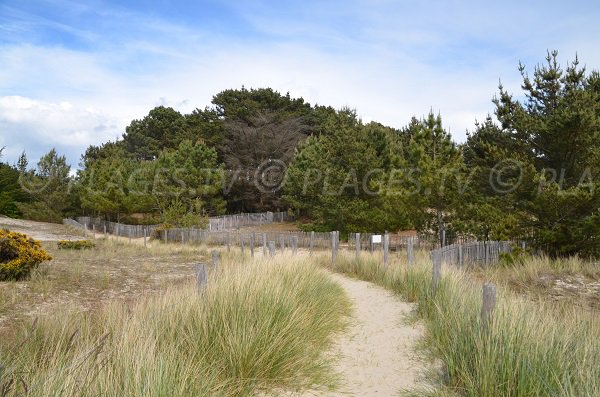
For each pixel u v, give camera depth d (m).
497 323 5.43
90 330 5.81
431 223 21.33
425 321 8.32
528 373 4.63
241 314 5.92
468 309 6.89
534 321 5.72
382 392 5.31
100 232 45.75
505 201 17.83
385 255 15.04
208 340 5.45
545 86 17.98
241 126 55.97
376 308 10.09
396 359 6.50
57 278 11.82
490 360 4.96
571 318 6.74
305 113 62.50
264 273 8.42
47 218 53.47
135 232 40.09
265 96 61.44
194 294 6.53
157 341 5.03
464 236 19.97
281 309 6.57
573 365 4.76
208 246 29.97
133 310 6.43
